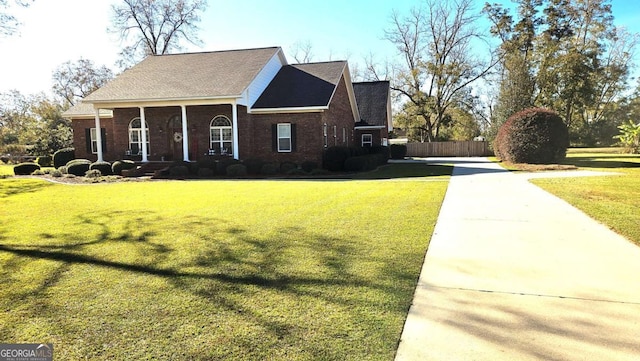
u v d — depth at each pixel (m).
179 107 20.11
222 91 17.91
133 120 20.67
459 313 3.11
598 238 5.21
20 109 42.34
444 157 34.22
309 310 3.20
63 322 3.08
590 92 35.81
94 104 19.06
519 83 27.28
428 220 6.55
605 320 2.95
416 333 2.80
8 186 14.05
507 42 34.06
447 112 38.34
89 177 16.66
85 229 6.35
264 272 4.12
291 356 2.53
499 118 27.53
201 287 3.74
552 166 16.47
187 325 2.98
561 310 3.13
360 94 29.53
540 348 2.58
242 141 19.27
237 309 3.25
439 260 4.43
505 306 3.22
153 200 9.52
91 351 2.65
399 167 20.66
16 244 5.41
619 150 29.28
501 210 7.29
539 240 5.18
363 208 7.75
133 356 2.57
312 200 8.93
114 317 3.15
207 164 17.28
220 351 2.61
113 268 4.35
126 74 21.22
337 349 2.61
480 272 4.03
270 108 18.75
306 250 4.89
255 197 9.62
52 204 9.21
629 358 2.44
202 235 5.77
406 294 3.50
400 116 39.75
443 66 35.34
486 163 22.25
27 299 3.53
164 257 4.72
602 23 36.56
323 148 18.92
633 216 6.41
